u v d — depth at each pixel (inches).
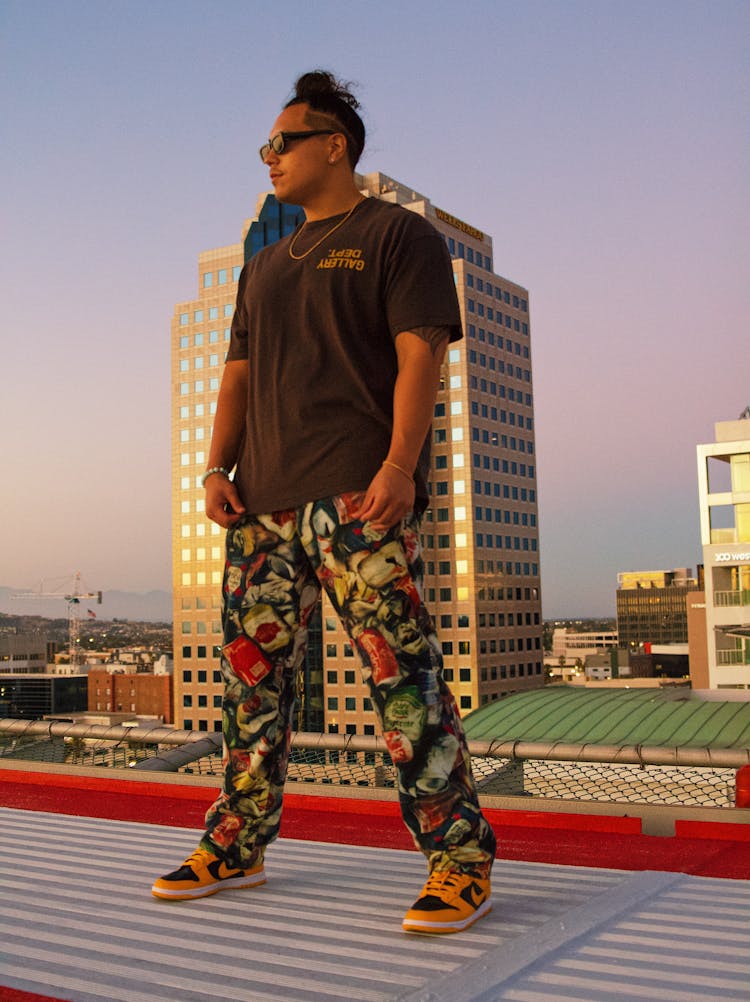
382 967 71.6
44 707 7377.0
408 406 88.0
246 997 65.6
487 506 4626.0
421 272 90.4
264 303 96.2
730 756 137.9
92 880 100.9
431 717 86.8
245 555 96.2
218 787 171.3
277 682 96.3
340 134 98.3
